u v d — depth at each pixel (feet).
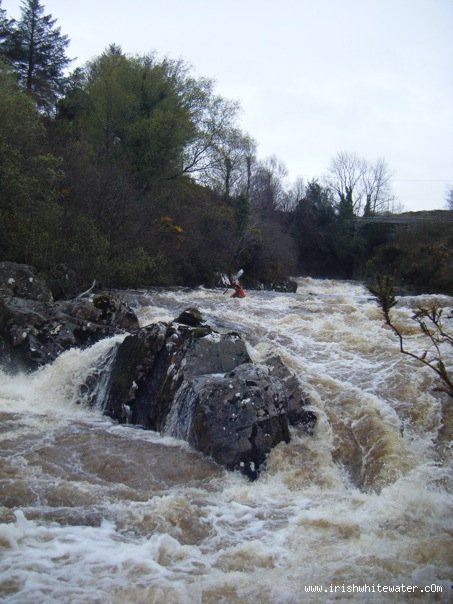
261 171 207.41
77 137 112.68
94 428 31.83
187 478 25.93
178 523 21.40
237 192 162.20
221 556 19.06
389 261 153.79
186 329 34.63
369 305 69.87
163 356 34.32
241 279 127.44
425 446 30.50
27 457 26.50
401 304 71.87
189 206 120.37
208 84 129.18
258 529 21.33
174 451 28.30
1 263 54.29
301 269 191.62
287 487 26.18
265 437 28.17
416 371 37.96
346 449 30.01
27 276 54.34
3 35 152.56
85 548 18.94
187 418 30.01
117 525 20.93
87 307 47.19
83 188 84.74
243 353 34.12
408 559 18.57
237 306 65.77
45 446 28.12
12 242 66.13
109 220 83.92
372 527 21.11
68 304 47.39
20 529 19.77
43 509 21.65
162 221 104.01
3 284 52.75
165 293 79.66
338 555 19.06
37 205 69.77
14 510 21.31
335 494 25.25
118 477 25.29
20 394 38.29
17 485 23.32
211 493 24.64
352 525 21.13
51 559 18.12
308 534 20.70
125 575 17.49
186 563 18.53
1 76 93.45
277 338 46.37
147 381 34.53
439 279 126.93
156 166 114.32
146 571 17.79
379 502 23.48
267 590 16.83
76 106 124.67
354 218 191.62
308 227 192.24
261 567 18.45
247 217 132.36
